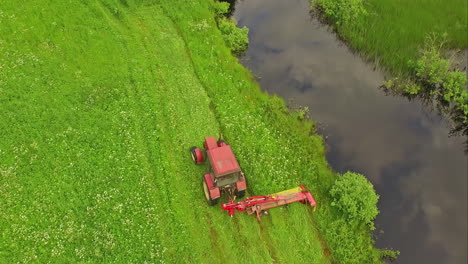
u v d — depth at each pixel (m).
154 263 17.61
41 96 24.31
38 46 27.52
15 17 28.84
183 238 18.66
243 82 28.17
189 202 20.16
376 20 33.03
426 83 28.42
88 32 29.36
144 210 19.36
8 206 18.84
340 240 19.38
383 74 30.11
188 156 22.28
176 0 34.94
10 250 17.33
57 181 20.16
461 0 34.28
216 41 31.64
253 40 33.91
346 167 23.23
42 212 18.75
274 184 21.39
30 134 22.09
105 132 22.89
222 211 19.88
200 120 24.59
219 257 18.31
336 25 34.56
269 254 18.64
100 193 19.86
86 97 24.78
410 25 32.16
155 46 30.12
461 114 26.69
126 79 26.77
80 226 18.52
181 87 26.91
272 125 25.12
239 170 18.88
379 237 20.09
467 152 24.36
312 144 24.22
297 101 27.56
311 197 20.17
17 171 20.25
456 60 30.16
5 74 25.11
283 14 37.78
